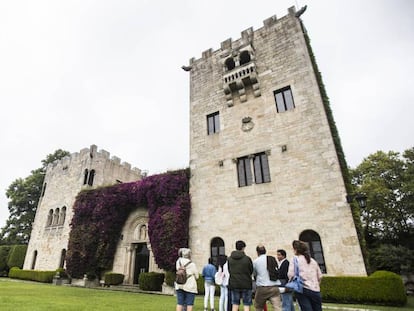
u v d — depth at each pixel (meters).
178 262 7.26
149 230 20.89
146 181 23.22
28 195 45.28
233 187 18.70
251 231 16.81
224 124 21.22
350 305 11.68
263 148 18.48
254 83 20.58
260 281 6.59
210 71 24.22
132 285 21.45
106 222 24.41
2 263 36.34
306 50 19.42
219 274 9.34
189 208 20.14
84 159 32.66
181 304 6.82
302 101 18.08
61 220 31.06
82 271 23.67
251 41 22.45
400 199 27.19
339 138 16.64
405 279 19.34
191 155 21.97
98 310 8.89
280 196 16.59
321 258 14.21
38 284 22.53
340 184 14.87
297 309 11.00
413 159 27.81
